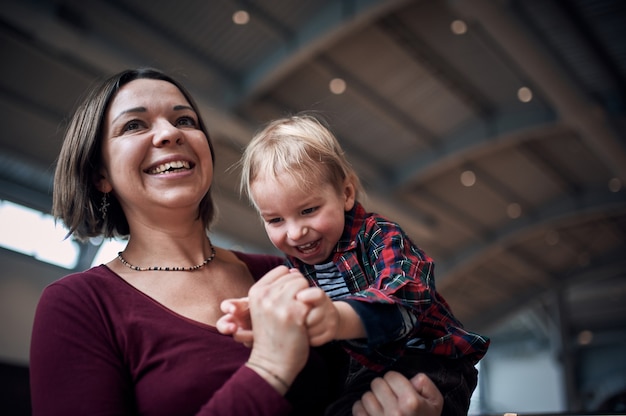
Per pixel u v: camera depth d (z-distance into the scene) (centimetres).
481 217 1741
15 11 796
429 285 121
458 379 124
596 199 1675
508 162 1533
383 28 1062
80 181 136
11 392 988
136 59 927
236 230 1382
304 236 125
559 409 2406
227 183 1250
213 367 116
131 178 130
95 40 881
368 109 1245
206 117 1040
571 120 1243
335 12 972
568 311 2553
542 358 2548
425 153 1403
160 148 131
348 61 1121
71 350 112
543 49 1096
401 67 1164
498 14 991
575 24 1072
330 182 127
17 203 1031
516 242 1905
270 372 100
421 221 1603
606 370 2464
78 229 142
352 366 129
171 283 129
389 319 106
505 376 2598
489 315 2277
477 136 1341
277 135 131
